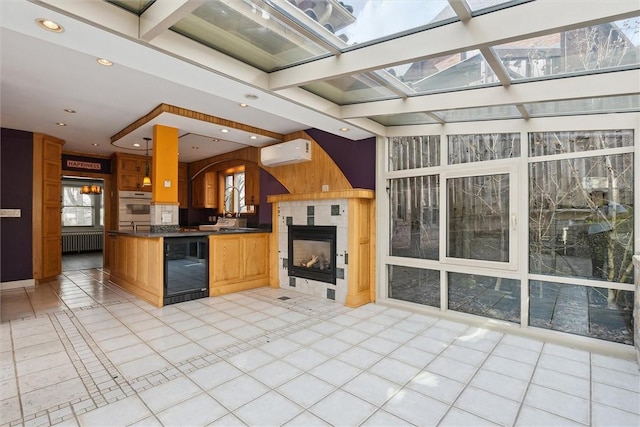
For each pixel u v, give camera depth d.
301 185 5.16
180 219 8.16
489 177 3.52
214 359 2.66
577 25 1.61
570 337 2.99
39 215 5.38
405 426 1.85
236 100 3.06
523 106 2.75
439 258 3.87
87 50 2.16
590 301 3.01
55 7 1.70
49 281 5.61
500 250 3.45
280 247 5.20
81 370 2.46
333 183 4.79
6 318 3.65
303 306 4.16
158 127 4.41
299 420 1.89
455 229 3.76
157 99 3.73
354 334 3.22
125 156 6.82
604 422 1.89
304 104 3.14
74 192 10.61
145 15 1.95
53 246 5.70
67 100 3.78
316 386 2.26
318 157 4.95
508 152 3.42
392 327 3.43
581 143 3.05
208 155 6.99
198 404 2.04
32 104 3.92
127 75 3.09
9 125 4.90
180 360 2.63
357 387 2.25
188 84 2.71
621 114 2.84
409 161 4.18
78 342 2.98
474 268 3.59
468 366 2.57
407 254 4.18
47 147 5.50
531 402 2.09
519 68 2.29
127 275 4.95
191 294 4.43
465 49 1.91
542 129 3.18
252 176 6.17
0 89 3.44
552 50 2.06
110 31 1.92
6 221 5.07
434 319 3.69
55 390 2.19
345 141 4.68
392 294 4.32
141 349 2.84
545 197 3.23
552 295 3.19
